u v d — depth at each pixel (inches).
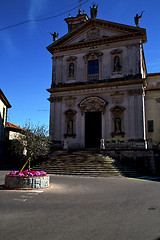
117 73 992.2
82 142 984.9
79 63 1070.4
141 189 442.6
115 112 948.0
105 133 952.9
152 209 292.2
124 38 1003.9
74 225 228.8
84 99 1002.1
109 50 1027.9
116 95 964.0
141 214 268.8
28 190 430.6
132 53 981.2
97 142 968.9
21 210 285.4
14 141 586.6
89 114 1005.8
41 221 241.6
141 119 906.1
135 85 940.6
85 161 754.8
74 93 1037.2
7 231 212.4
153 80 1239.5
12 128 1272.1
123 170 698.2
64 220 245.0
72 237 198.1
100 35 1054.4
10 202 329.4
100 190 429.1
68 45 1089.4
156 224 233.1
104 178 607.8
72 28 1231.5
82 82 1035.3
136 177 653.3
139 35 979.9
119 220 245.4
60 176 645.3
